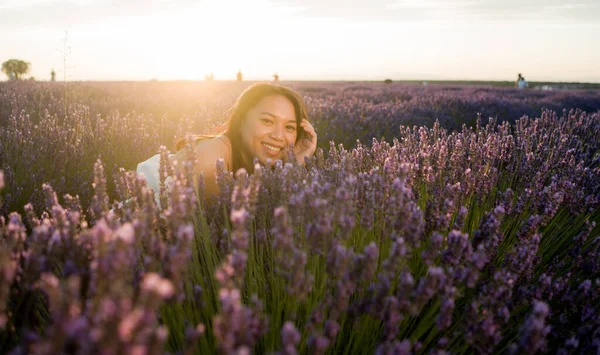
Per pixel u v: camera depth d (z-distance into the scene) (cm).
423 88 2477
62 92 1031
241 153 244
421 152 256
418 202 214
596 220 258
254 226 174
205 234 150
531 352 99
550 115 559
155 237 108
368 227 146
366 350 131
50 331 60
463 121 923
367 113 832
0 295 78
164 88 1611
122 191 186
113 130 495
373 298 113
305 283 111
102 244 80
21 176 333
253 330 89
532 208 207
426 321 132
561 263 188
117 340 59
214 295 145
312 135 259
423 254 127
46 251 110
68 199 159
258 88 232
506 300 121
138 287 98
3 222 133
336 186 172
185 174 146
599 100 1702
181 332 120
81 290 101
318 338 97
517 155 306
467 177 212
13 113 525
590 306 145
